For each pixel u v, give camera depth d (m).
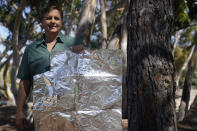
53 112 1.73
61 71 1.74
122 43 4.27
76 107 1.72
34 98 1.74
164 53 2.19
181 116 6.09
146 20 2.23
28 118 7.54
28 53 2.06
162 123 2.14
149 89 2.18
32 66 2.04
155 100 2.16
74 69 1.74
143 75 2.21
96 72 1.75
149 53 2.19
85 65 1.74
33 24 11.38
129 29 2.35
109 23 9.05
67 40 2.09
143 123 2.20
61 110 1.73
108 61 1.75
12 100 13.62
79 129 1.72
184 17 8.74
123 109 3.60
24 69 2.09
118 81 1.75
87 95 1.73
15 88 9.99
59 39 2.07
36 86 1.74
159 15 2.22
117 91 1.75
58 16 2.05
